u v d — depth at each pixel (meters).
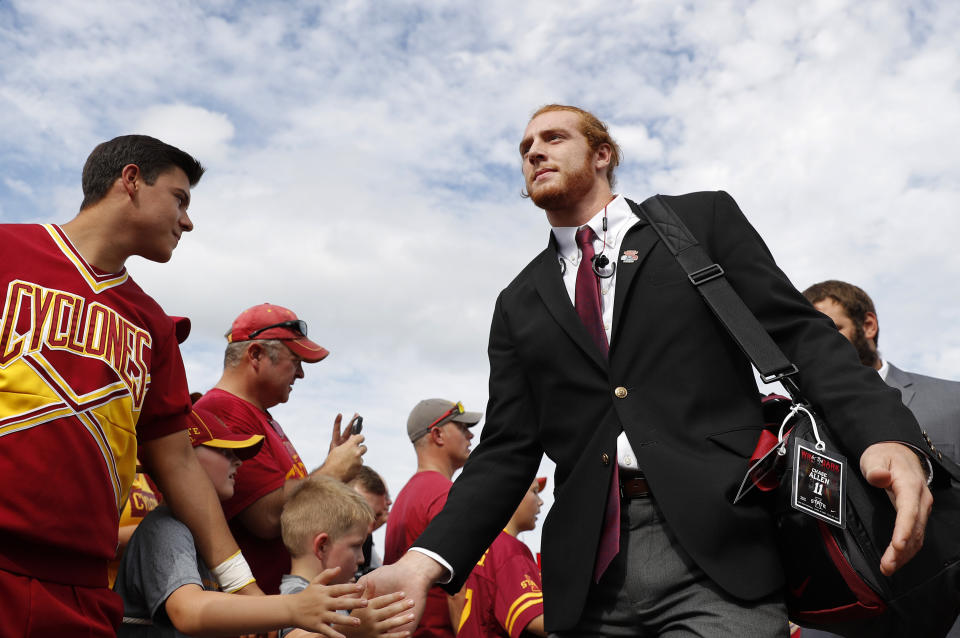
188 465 2.79
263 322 4.09
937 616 1.82
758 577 1.85
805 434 1.91
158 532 2.76
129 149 2.61
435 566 2.23
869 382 1.88
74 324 2.35
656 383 2.06
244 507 3.48
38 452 2.17
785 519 1.93
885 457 1.74
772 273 2.11
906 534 1.61
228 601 2.52
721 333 2.08
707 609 1.87
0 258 2.33
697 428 2.01
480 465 2.39
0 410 2.16
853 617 1.88
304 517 3.32
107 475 2.34
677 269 2.14
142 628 2.71
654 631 1.97
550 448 2.23
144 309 2.63
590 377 2.14
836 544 1.82
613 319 2.13
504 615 4.16
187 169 2.75
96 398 2.32
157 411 2.69
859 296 4.15
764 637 1.82
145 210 2.59
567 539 2.06
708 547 1.87
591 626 2.02
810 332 2.00
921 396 4.02
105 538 2.33
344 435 4.10
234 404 3.72
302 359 4.10
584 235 2.30
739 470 1.93
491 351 2.49
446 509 2.33
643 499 2.00
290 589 3.20
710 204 2.26
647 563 1.95
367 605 2.20
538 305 2.31
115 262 2.58
